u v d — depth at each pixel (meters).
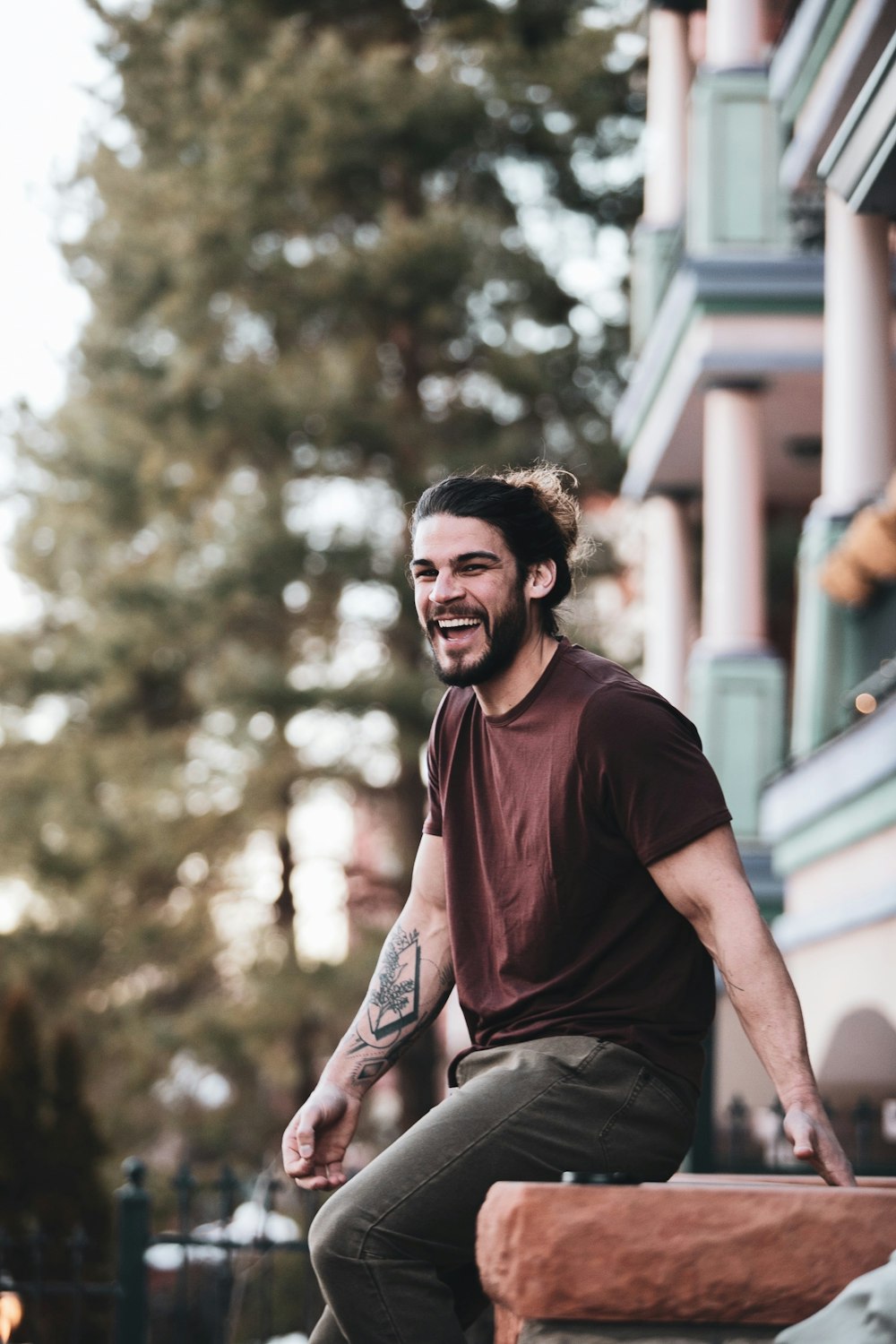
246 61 18.14
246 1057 18.38
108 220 18.81
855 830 7.36
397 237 17.17
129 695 19.70
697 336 10.56
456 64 17.80
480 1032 2.91
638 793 2.71
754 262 10.37
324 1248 2.66
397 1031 3.14
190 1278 11.64
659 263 12.87
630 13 18.75
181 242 17.47
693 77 13.05
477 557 2.86
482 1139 2.66
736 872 2.72
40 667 19.44
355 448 18.17
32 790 19.27
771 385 10.68
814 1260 2.37
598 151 18.62
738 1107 6.97
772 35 12.00
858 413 7.80
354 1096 3.13
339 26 19.11
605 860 2.77
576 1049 2.73
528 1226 2.37
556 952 2.81
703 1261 2.37
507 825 2.85
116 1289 6.88
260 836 20.78
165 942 20.19
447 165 18.31
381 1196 2.65
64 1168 9.38
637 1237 2.37
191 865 20.47
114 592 18.53
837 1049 8.23
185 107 18.38
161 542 18.94
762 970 2.67
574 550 3.02
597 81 18.36
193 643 18.70
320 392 17.39
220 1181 6.94
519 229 18.64
